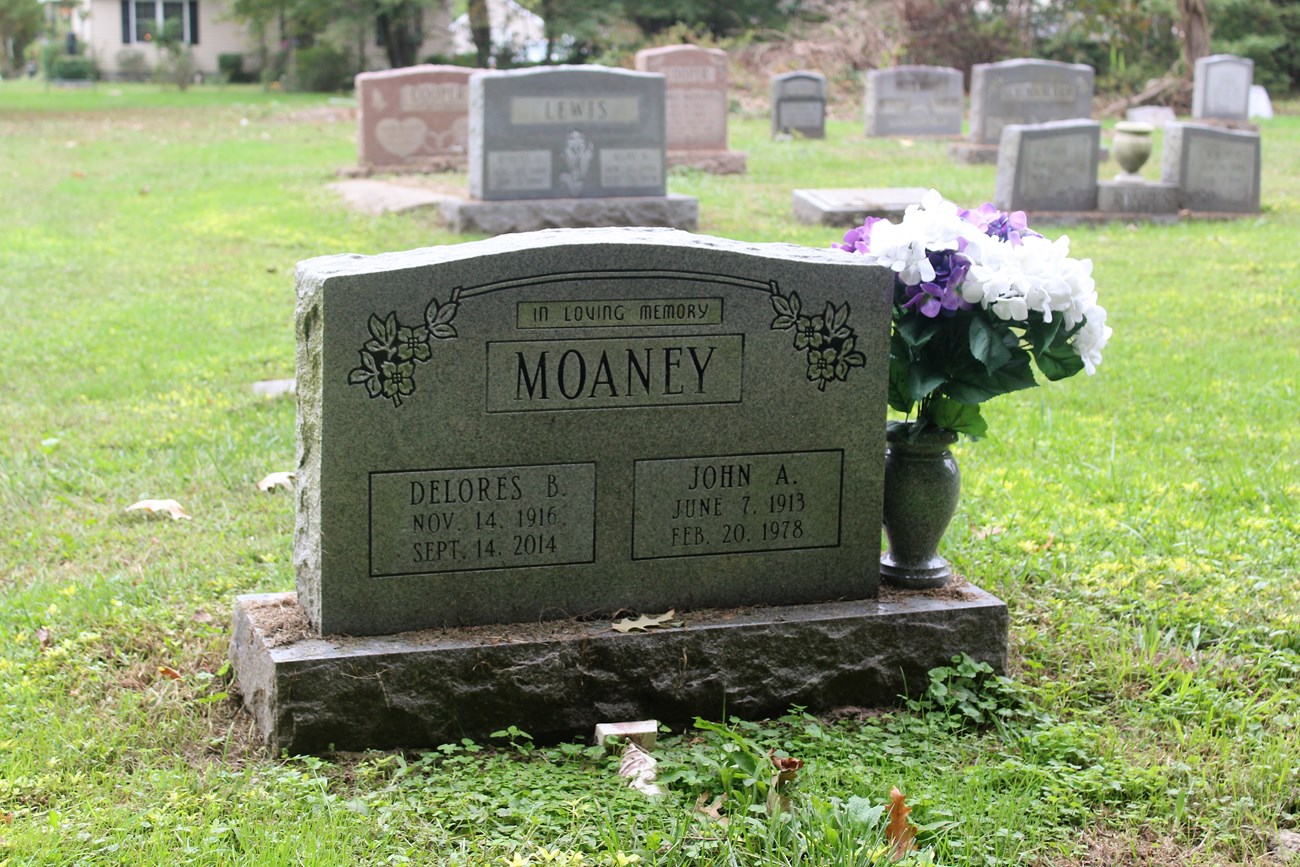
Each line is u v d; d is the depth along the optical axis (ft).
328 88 80.43
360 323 10.79
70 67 93.20
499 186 29.73
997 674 11.69
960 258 11.48
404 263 10.89
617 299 11.16
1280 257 27.25
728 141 48.08
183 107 66.23
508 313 11.00
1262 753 10.82
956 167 40.47
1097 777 10.59
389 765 10.73
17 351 19.60
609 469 11.32
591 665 11.12
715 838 9.86
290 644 10.92
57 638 12.19
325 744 10.78
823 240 28.63
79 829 9.95
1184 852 10.06
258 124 56.29
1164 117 56.65
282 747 10.74
